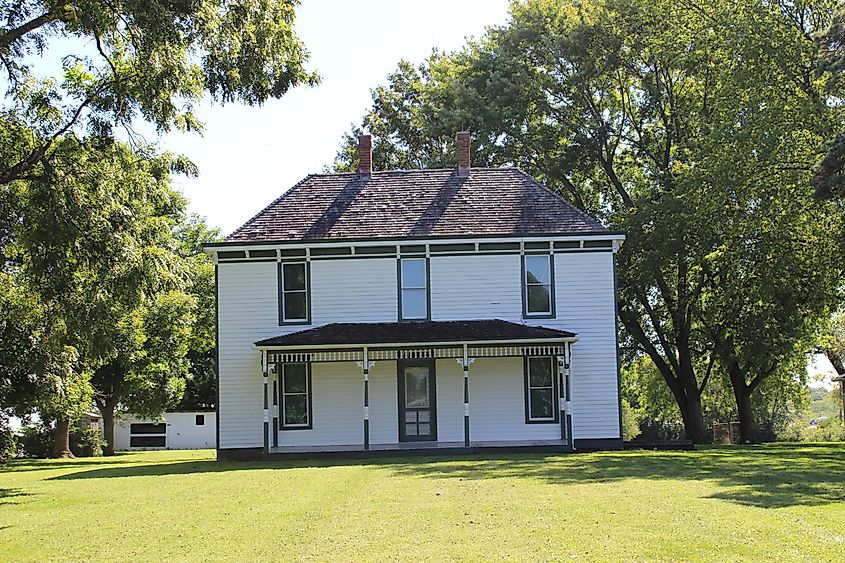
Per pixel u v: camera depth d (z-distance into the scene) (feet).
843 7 87.40
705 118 118.93
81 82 71.15
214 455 127.44
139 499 58.70
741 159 100.73
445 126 134.72
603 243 98.17
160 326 147.02
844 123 97.25
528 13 133.80
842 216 95.30
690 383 130.93
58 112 70.69
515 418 97.40
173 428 186.80
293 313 98.37
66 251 68.33
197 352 203.82
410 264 98.84
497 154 135.44
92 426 168.25
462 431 97.25
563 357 93.15
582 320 97.66
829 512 44.70
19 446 145.69
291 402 97.96
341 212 101.60
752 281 109.70
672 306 129.08
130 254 68.54
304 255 98.78
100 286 70.69
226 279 98.63
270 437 96.94
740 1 103.76
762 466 71.10
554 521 43.27
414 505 50.24
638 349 139.23
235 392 97.60
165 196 78.89
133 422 186.39
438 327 96.02
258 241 98.02
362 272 98.68
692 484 57.57
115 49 67.87
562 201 101.86
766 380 156.25
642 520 42.86
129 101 67.97
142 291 70.64
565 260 98.22
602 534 39.55
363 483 63.21
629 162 141.49
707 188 106.22
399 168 192.65
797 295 109.29
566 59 131.95
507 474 66.80
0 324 79.97
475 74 138.92
